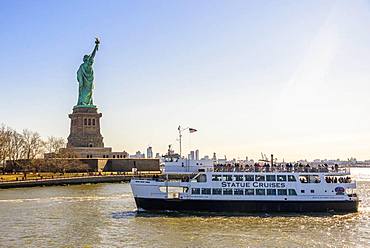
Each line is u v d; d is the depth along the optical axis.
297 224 93.38
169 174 110.75
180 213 106.56
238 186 107.19
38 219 99.94
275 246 74.94
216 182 107.38
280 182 107.62
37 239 80.31
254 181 107.50
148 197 108.31
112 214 106.50
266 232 85.50
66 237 81.81
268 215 103.88
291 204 107.00
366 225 93.00
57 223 95.06
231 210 106.62
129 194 153.88
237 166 112.81
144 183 108.88
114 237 81.75
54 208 116.62
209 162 113.12
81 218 101.19
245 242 77.50
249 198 106.62
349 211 108.38
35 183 184.62
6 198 138.88
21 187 178.62
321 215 104.31
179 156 116.88
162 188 115.12
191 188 107.44
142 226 91.38
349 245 76.56
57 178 198.75
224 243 76.75
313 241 78.94
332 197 107.88
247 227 90.00
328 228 89.62
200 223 94.19
